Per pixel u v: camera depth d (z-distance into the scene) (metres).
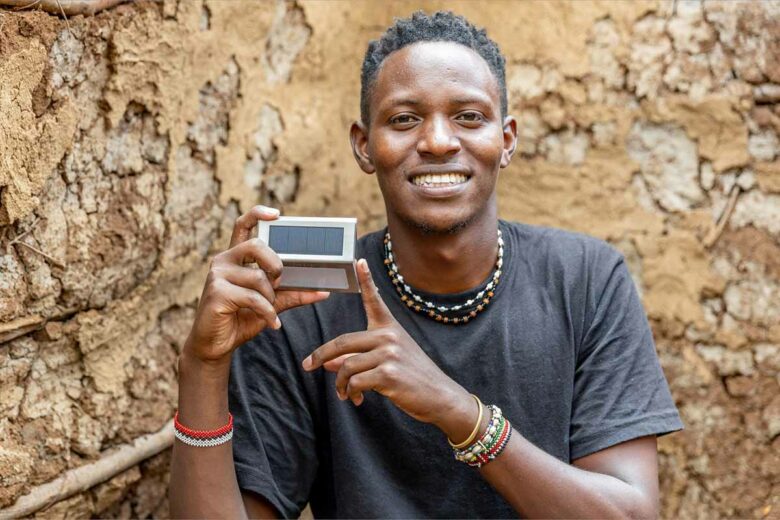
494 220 1.68
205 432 1.47
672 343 2.40
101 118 1.89
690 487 2.36
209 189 2.23
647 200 2.43
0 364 1.72
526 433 1.66
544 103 2.50
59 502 1.83
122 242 1.95
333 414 1.67
